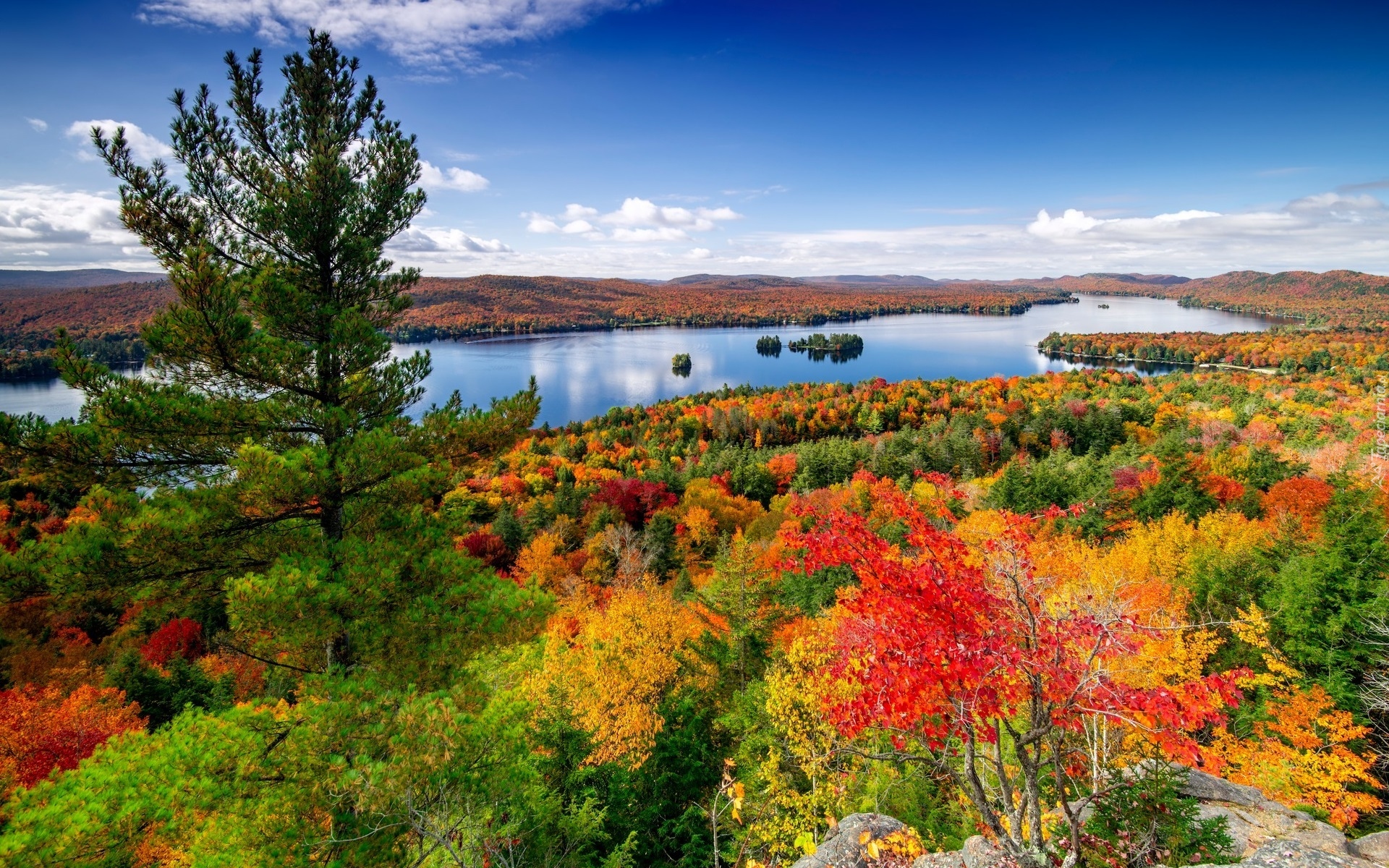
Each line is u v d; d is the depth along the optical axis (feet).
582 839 35.58
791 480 234.38
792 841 37.19
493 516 171.53
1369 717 45.60
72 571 23.43
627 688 54.65
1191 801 22.13
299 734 22.29
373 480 29.43
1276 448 188.03
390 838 22.41
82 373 25.57
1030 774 18.06
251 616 23.04
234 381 30.27
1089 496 121.19
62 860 18.89
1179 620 47.80
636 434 331.77
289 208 30.96
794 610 72.33
